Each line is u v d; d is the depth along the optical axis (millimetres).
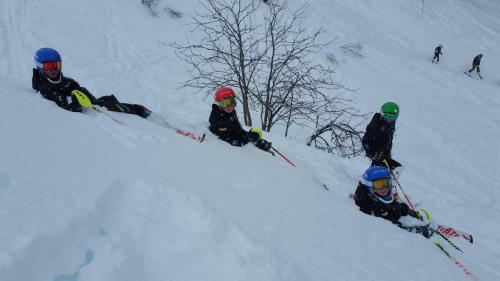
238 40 11102
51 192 2148
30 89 5148
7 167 2221
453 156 13680
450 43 23234
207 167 3717
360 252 3062
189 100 13328
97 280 1895
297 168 5605
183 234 2277
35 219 1899
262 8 19297
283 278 2193
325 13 22406
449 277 3293
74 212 2072
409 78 18844
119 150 3178
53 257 1848
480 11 26906
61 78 4758
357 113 14992
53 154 2592
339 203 4430
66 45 14328
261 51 15359
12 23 14586
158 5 18656
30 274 1710
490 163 13617
